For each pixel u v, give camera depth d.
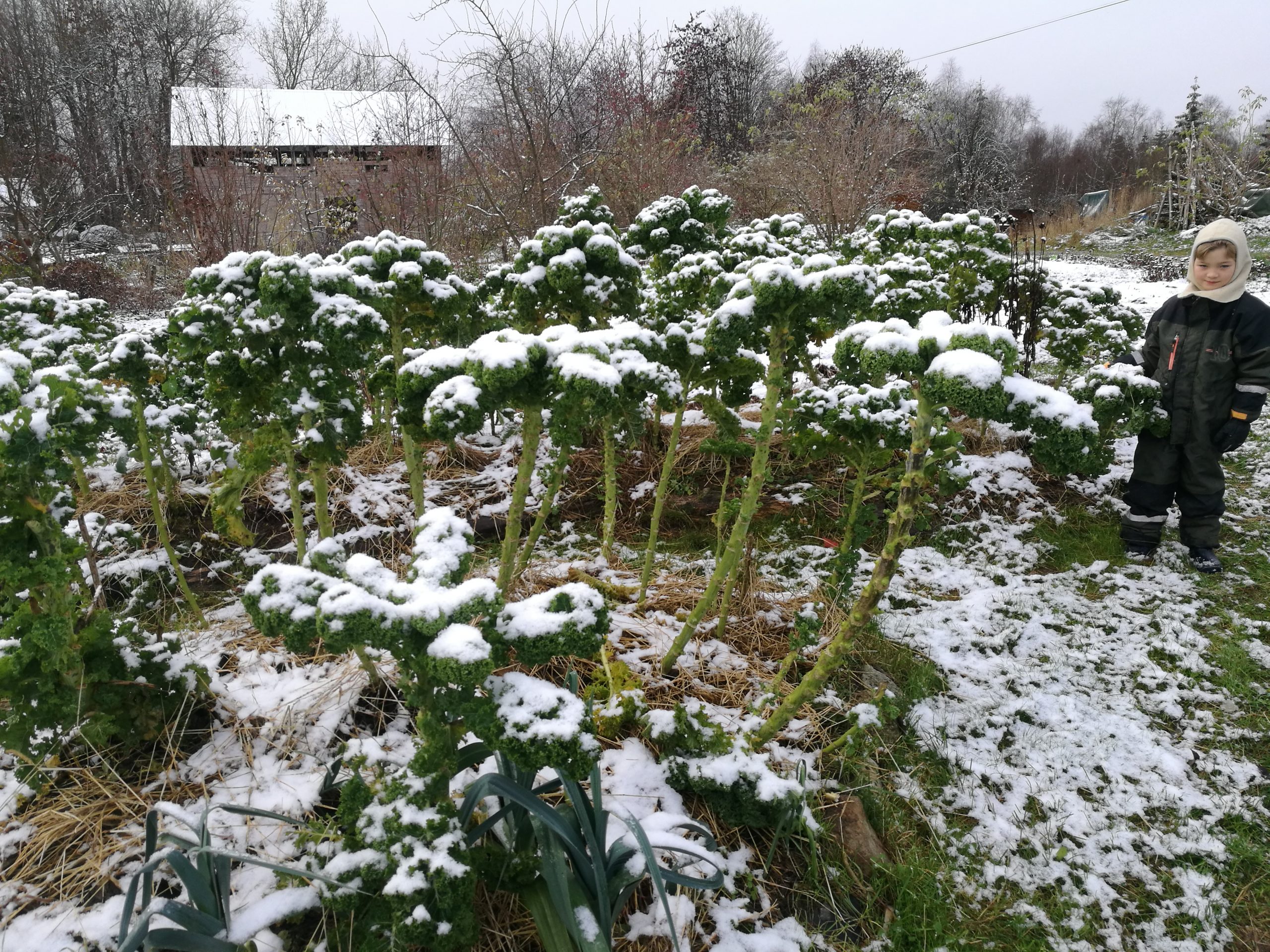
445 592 1.64
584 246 3.24
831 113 16.53
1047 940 2.27
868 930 2.21
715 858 2.12
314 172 11.32
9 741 2.13
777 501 4.56
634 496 4.48
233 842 2.13
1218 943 2.29
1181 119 23.66
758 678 2.99
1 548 2.12
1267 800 2.79
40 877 2.04
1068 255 20.53
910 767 2.83
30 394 2.23
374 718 2.62
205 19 28.30
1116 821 2.69
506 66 9.71
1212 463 4.16
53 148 17.70
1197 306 4.13
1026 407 1.96
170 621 3.28
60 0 24.19
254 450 2.68
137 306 11.89
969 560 4.34
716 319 2.43
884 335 1.97
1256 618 3.84
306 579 1.68
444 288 3.19
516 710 1.60
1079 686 3.36
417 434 2.40
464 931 1.64
